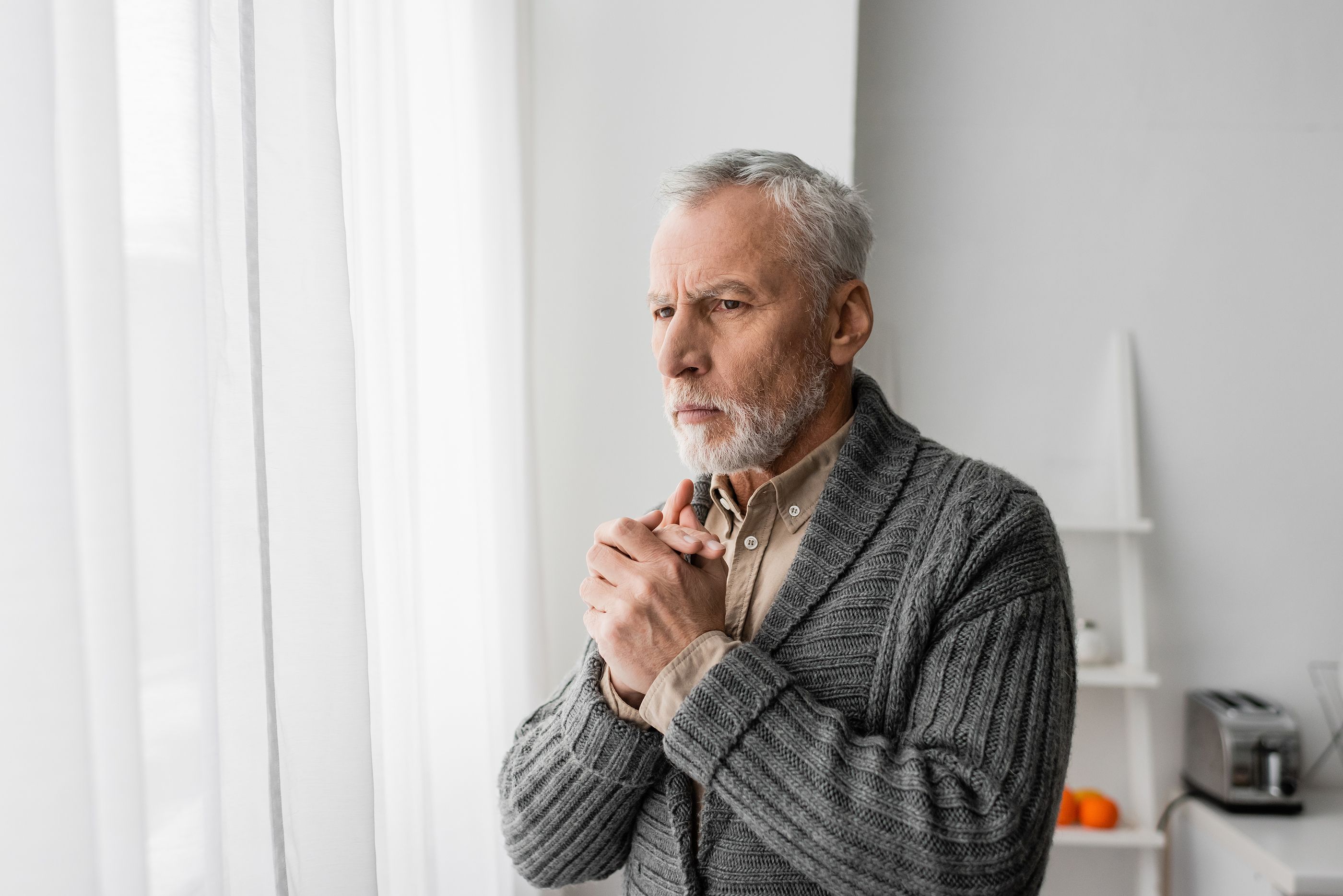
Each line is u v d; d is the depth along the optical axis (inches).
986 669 32.4
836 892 30.0
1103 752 90.7
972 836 29.1
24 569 23.5
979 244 92.4
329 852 36.4
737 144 80.2
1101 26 91.8
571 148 81.0
